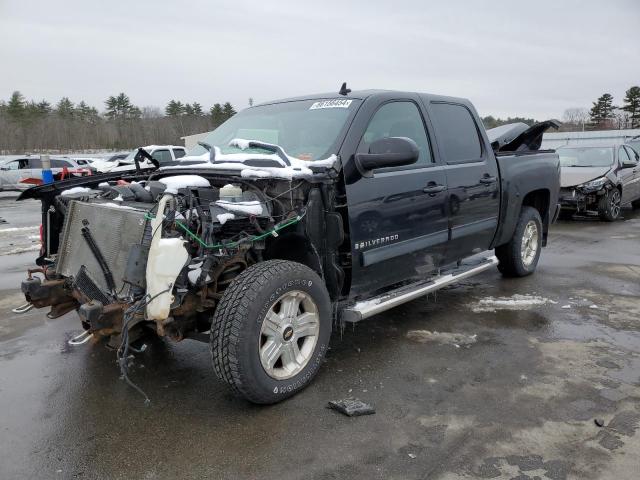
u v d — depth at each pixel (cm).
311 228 364
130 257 307
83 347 445
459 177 476
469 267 532
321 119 414
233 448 290
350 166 378
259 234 356
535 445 287
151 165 515
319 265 375
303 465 273
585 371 379
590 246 882
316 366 358
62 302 387
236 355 309
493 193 527
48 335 474
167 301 299
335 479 262
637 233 1027
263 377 322
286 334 338
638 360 398
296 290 339
